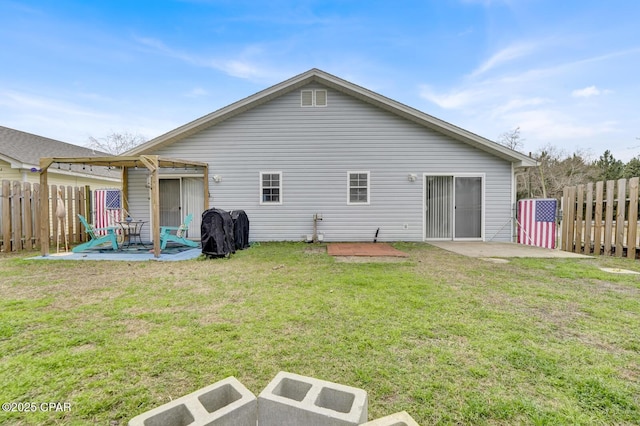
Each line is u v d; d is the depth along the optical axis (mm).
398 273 5422
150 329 3123
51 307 3738
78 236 9695
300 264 6273
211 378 2287
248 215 9750
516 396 2070
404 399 2051
